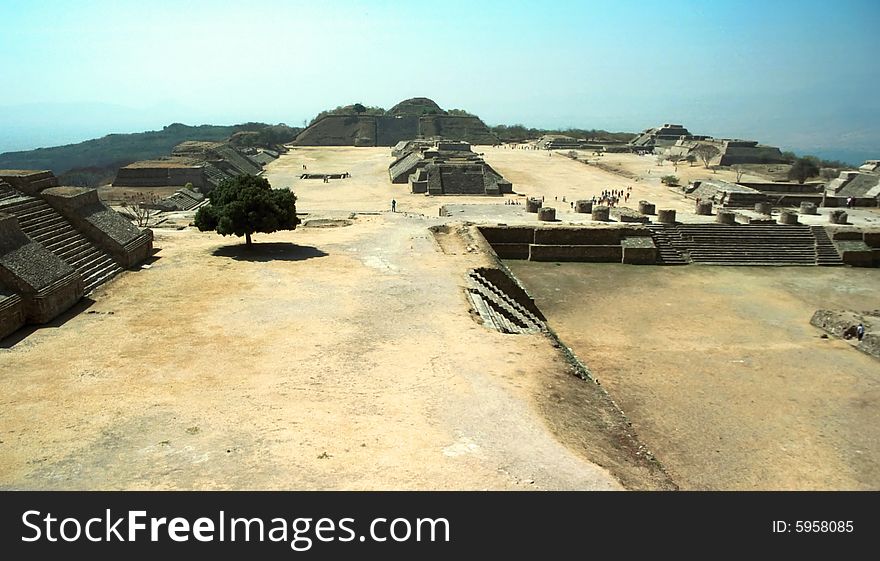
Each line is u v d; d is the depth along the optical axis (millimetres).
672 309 36000
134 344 22438
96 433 15680
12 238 25922
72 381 19109
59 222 32281
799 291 40281
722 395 24562
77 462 14188
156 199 64938
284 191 39750
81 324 24594
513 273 43438
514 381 19859
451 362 21156
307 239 42812
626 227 47969
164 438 15406
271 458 14398
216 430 15883
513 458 14844
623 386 25219
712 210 62031
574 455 15375
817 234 49594
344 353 21781
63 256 29875
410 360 21203
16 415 16719
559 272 44000
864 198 65812
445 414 17219
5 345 22234
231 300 28078
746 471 18922
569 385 20391
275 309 26828
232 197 38438
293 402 17734
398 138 173625
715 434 21359
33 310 24312
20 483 13258
